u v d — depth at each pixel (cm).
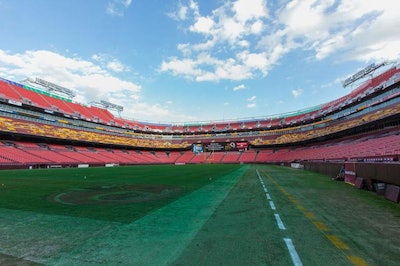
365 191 1211
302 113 7000
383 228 570
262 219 653
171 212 736
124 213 722
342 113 5072
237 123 8344
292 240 488
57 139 4975
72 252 426
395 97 3491
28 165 3625
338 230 555
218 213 723
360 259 398
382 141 2873
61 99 6372
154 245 458
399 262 387
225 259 395
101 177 2077
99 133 6556
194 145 7812
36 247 451
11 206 823
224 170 3319
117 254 416
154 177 2097
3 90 4750
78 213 721
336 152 3881
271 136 7256
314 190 1246
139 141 7594
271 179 1905
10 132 4091
